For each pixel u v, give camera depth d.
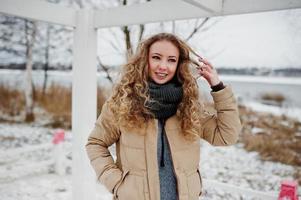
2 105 7.18
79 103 2.71
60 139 4.81
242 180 4.75
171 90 1.44
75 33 2.67
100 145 1.61
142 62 1.49
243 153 5.36
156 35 1.51
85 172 2.75
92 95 2.73
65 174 4.81
